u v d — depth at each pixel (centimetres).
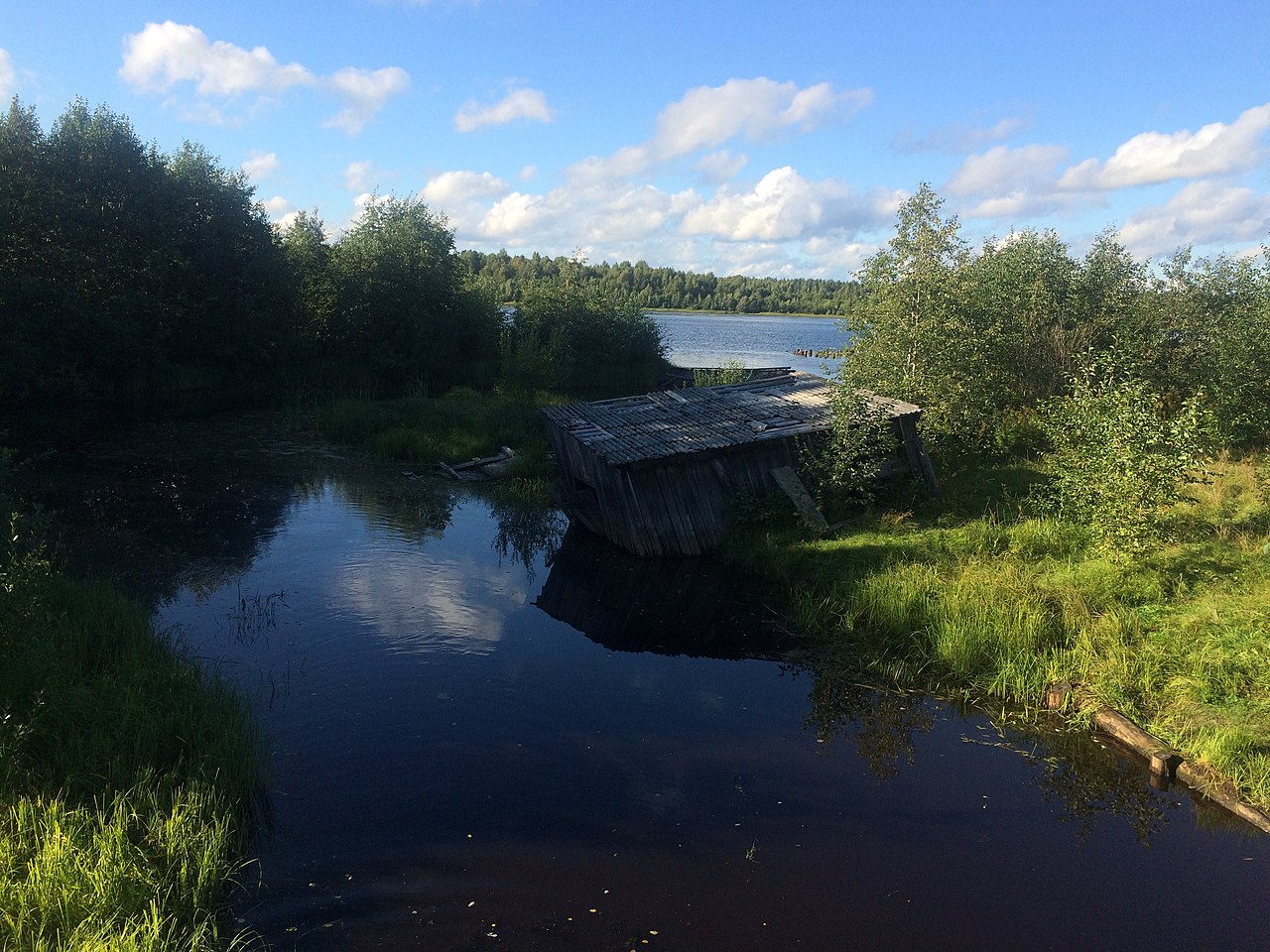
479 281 4684
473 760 812
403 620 1193
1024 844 698
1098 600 1142
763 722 921
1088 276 2469
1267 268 2111
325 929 576
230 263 3356
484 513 1850
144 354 3016
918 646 1100
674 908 606
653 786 775
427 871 642
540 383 3416
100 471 1980
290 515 1738
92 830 621
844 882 641
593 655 1104
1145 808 756
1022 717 935
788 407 1836
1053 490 1622
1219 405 1950
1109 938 584
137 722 776
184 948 543
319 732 856
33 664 808
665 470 1539
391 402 2953
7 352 2572
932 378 2003
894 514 1591
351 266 3784
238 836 671
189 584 1295
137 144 3112
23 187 2748
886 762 837
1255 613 1049
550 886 627
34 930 527
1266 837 709
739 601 1324
